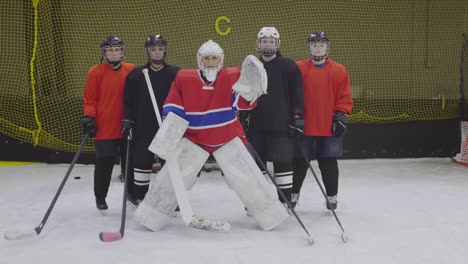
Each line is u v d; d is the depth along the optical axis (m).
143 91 3.11
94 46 6.34
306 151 3.23
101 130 3.19
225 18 6.49
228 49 6.55
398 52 6.65
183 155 2.84
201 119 2.77
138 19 6.39
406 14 6.61
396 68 6.67
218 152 2.86
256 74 2.59
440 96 6.66
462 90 5.87
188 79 2.76
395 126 5.91
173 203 2.84
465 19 6.64
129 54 6.43
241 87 2.62
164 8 6.42
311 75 3.14
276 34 2.98
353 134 5.86
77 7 6.25
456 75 6.70
